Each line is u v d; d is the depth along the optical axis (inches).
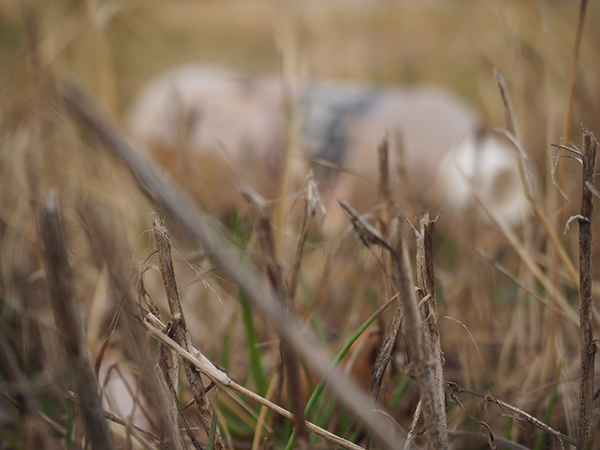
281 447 32.7
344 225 56.3
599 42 78.2
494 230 50.7
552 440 31.9
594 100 66.9
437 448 19.9
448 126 61.4
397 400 33.1
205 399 23.7
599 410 28.9
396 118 61.6
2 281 46.8
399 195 38.8
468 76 112.0
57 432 28.5
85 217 26.8
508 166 56.9
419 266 22.5
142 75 111.9
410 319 18.5
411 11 115.3
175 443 22.3
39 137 53.2
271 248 26.5
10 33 86.6
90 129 17.6
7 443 30.1
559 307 34.4
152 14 104.3
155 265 24.9
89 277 44.6
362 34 104.7
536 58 64.2
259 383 32.7
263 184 65.7
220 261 16.7
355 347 33.7
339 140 61.2
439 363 22.3
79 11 61.7
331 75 89.0
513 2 63.9
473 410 33.4
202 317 43.4
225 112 69.6
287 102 48.0
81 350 17.8
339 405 33.1
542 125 67.6
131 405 32.6
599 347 37.2
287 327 16.3
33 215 43.5
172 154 69.7
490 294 43.5
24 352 33.5
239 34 157.4
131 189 47.1
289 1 85.4
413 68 107.0
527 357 40.6
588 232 21.6
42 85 47.6
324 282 36.4
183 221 16.9
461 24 118.6
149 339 20.8
